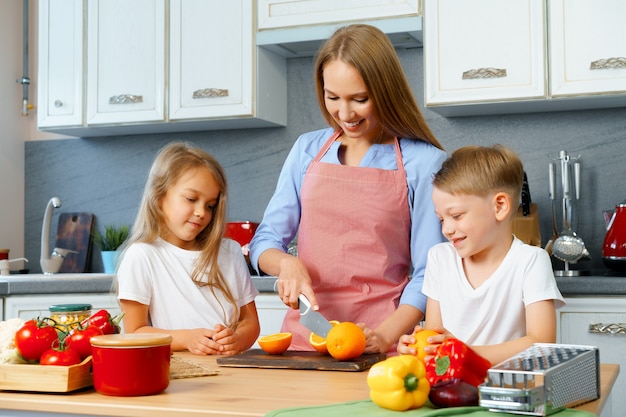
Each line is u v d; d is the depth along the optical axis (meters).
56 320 1.34
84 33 3.38
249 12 3.13
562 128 3.08
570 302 2.48
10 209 3.71
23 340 1.15
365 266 1.67
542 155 3.10
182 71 3.23
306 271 1.55
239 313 1.82
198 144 3.56
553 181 2.96
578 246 2.78
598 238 3.03
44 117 3.44
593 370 1.05
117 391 1.07
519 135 3.12
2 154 3.66
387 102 1.58
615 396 2.42
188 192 1.72
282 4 3.06
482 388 0.92
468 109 3.01
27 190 3.79
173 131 3.57
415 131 1.66
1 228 3.65
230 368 1.34
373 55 1.53
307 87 3.40
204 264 1.75
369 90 1.54
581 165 3.05
